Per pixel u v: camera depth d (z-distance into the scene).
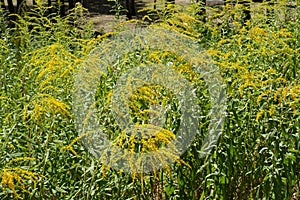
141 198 3.72
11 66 4.84
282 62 4.44
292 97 3.54
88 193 3.11
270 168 3.46
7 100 3.99
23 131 3.54
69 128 3.52
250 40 4.76
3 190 2.99
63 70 3.83
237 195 3.87
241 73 3.84
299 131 3.56
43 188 3.20
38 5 5.82
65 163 3.42
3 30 5.98
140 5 21.56
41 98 3.28
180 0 14.68
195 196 3.75
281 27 6.08
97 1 21.50
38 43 5.57
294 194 4.11
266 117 3.58
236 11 5.46
